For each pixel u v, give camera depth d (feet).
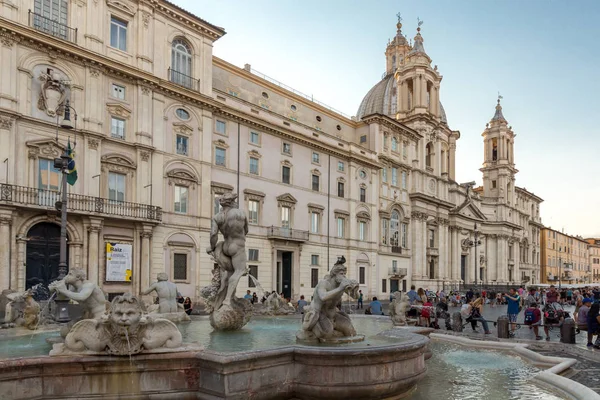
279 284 144.25
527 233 349.82
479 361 39.24
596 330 48.80
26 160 90.48
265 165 141.49
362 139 194.18
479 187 335.26
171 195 114.21
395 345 25.07
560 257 414.62
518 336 61.98
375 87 277.44
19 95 90.48
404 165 203.21
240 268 36.32
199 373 21.90
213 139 126.82
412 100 237.25
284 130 146.00
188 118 119.85
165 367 21.52
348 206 170.60
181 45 121.29
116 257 100.27
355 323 46.83
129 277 102.37
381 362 24.12
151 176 109.81
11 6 89.76
